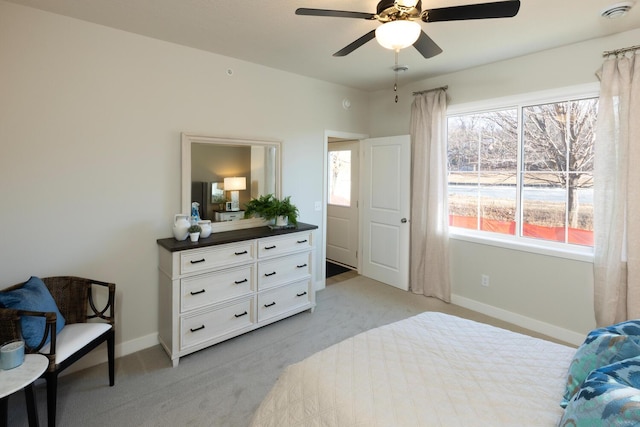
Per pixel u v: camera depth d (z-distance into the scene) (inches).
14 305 75.9
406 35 73.5
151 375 99.0
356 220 201.0
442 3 86.6
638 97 100.1
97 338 88.1
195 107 121.5
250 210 136.8
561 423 42.9
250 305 122.0
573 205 122.2
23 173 91.7
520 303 132.3
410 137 163.6
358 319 136.9
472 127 149.5
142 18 96.7
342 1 86.4
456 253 152.8
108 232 106.1
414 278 165.9
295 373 61.3
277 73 144.6
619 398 36.9
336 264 215.5
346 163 205.3
